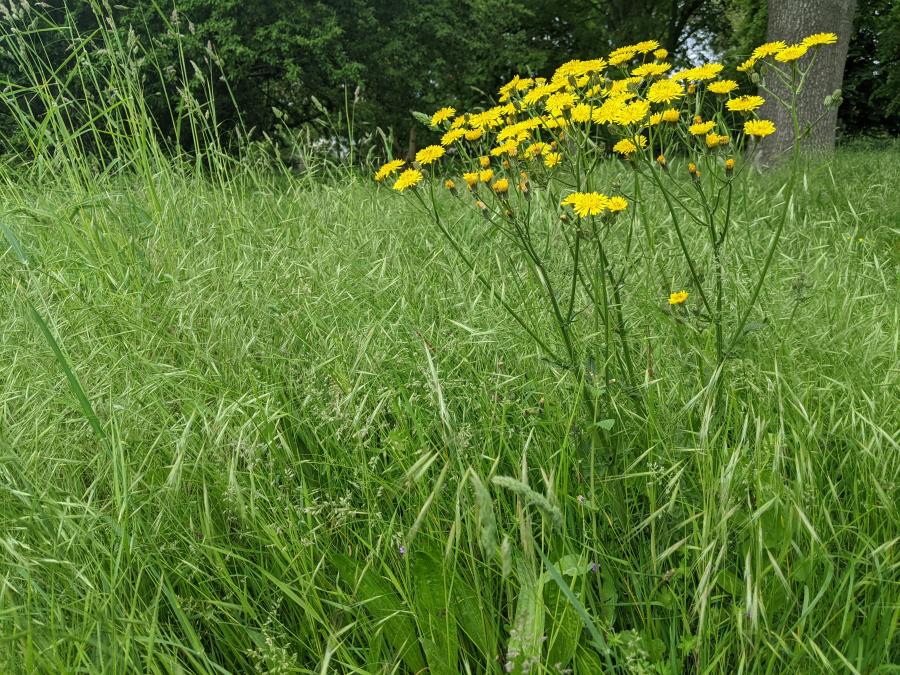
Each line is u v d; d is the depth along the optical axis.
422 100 13.65
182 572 1.43
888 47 16.53
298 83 11.71
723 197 3.66
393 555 1.47
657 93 1.64
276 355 2.00
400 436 1.63
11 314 2.17
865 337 2.16
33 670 1.07
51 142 3.14
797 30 7.34
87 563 1.30
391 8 12.77
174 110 10.69
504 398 1.73
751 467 1.50
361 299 2.39
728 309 1.98
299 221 3.38
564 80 1.84
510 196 3.21
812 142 7.03
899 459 1.55
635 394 1.67
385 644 1.40
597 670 1.28
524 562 1.25
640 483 1.64
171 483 1.46
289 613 1.47
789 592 1.25
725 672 1.31
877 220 4.58
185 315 2.17
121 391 1.83
